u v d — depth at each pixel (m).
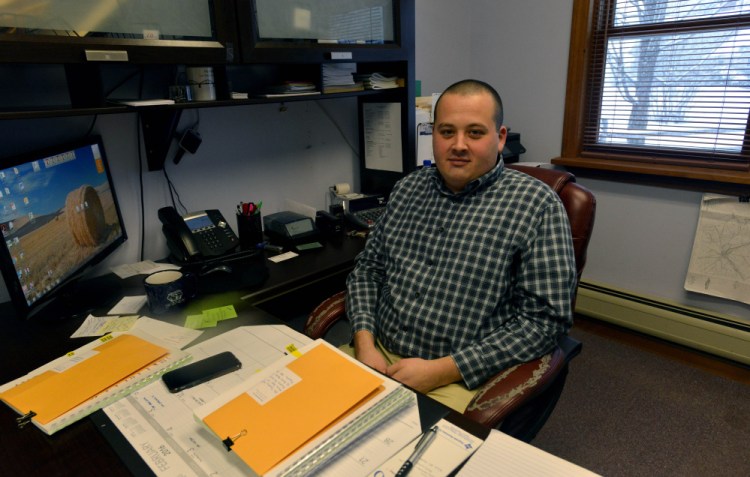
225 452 0.74
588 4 2.26
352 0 1.67
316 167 2.14
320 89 1.71
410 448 0.75
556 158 2.51
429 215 1.38
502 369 1.15
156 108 1.28
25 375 0.97
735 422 1.79
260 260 1.61
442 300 1.27
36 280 1.15
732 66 2.01
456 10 2.64
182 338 1.10
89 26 1.12
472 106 1.25
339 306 1.44
